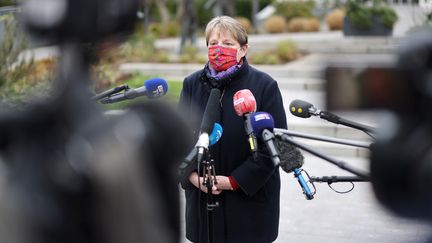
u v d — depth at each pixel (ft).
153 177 6.39
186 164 10.55
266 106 12.89
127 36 6.38
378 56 6.48
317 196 23.76
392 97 6.37
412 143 6.60
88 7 5.86
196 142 11.76
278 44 50.37
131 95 11.51
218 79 12.92
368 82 6.31
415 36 6.35
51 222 5.78
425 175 6.57
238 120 12.78
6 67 25.94
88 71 6.26
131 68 44.83
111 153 5.94
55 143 5.97
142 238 6.08
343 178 11.37
